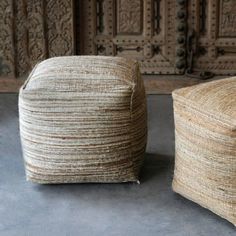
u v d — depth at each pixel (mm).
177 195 2053
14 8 3211
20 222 1904
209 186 1865
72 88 2012
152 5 3256
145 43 3305
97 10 3293
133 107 2037
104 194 2066
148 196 2053
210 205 1888
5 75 3305
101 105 2002
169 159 2344
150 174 2215
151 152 2410
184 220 1904
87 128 2023
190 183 1941
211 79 3275
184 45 3281
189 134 1897
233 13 3240
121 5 3270
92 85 2018
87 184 2131
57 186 2121
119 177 2100
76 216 1935
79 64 2117
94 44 3334
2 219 1921
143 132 2133
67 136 2031
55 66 2117
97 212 1956
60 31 3252
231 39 3277
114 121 2023
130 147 2070
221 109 1829
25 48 3271
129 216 1933
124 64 2154
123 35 3314
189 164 1924
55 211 1965
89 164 2059
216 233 1830
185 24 3260
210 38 3281
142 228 1864
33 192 2088
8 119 2799
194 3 3236
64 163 2061
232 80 2025
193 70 3322
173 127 2686
